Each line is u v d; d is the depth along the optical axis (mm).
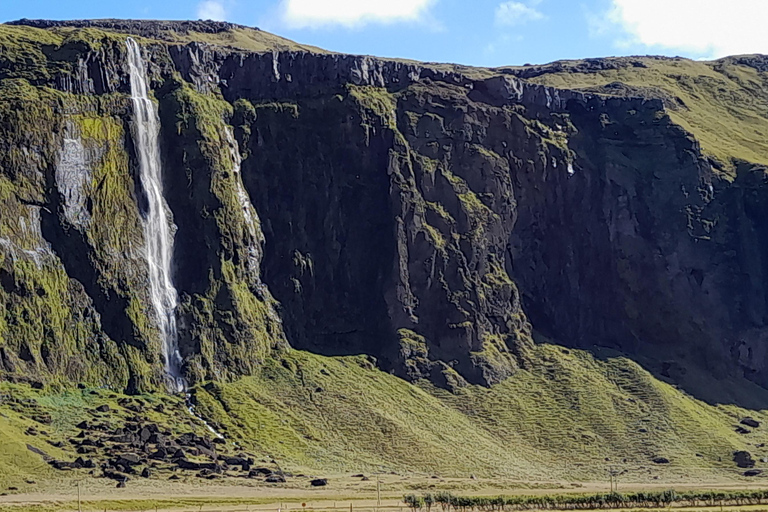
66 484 197375
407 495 197500
